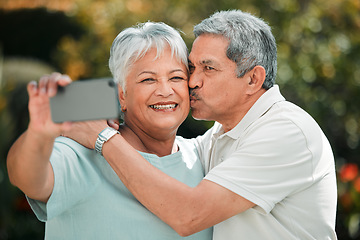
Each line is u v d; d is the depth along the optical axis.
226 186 1.88
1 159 5.29
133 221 1.88
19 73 7.36
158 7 6.87
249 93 2.11
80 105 1.46
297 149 1.97
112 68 2.09
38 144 1.50
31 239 5.27
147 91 1.98
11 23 8.47
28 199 1.72
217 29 2.06
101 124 1.91
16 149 1.57
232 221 2.00
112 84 1.46
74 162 1.81
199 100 2.11
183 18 6.64
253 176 1.92
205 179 1.91
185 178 2.09
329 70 5.93
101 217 1.86
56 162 1.73
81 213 1.86
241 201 1.89
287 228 2.01
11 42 8.53
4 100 5.84
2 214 5.14
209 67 2.07
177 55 2.03
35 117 1.47
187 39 5.86
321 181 2.07
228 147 2.15
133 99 2.02
